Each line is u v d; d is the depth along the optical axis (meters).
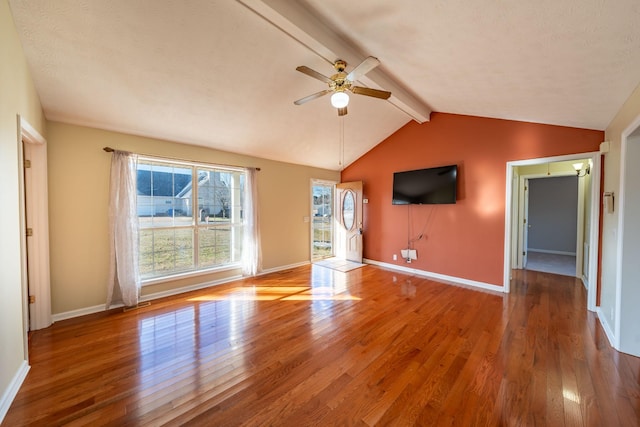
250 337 2.56
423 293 3.84
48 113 2.79
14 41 1.91
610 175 2.78
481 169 4.12
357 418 1.58
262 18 2.09
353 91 2.51
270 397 1.75
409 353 2.28
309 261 5.79
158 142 3.64
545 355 2.24
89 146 3.12
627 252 2.28
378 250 5.62
